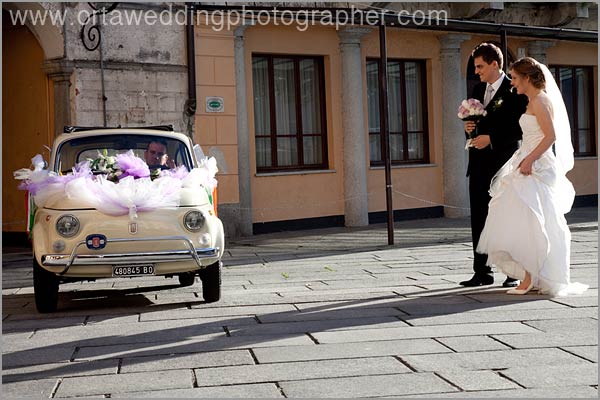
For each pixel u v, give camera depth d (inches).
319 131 750.5
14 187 648.4
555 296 325.1
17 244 646.5
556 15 876.6
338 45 743.1
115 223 322.0
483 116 348.8
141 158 372.2
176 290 386.9
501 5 797.2
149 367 228.1
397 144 805.9
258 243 617.6
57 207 326.3
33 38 625.6
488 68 354.3
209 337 264.8
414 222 772.0
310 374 215.9
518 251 327.6
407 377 211.3
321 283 395.5
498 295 331.0
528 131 333.1
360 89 745.0
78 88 588.7
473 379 208.1
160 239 324.5
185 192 338.6
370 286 378.6
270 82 719.1
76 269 319.0
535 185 328.8
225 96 664.4
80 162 362.6
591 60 952.3
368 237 641.0
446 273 420.2
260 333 268.8
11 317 320.2
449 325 273.9
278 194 708.7
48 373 224.8
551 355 231.3
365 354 236.1
